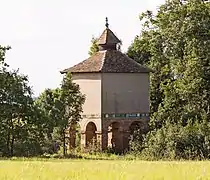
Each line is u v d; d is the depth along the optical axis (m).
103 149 80.75
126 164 34.56
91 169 28.06
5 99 71.25
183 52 85.12
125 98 84.12
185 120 81.56
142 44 92.75
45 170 27.55
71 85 77.44
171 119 82.75
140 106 84.88
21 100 71.38
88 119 83.19
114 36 87.69
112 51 87.00
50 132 72.88
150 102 89.75
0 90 70.94
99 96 83.00
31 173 25.73
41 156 68.44
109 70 83.44
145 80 85.75
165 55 88.69
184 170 27.59
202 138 69.62
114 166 31.23
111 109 83.19
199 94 81.88
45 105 74.88
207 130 70.31
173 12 85.19
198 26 82.44
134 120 84.12
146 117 85.00
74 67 85.75
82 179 23.53
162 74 90.81
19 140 71.12
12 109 70.94
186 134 69.88
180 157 68.00
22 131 71.19
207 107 81.25
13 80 71.69
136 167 30.38
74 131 78.94
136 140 78.12
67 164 34.94
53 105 74.69
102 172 25.91
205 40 81.94
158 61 89.56
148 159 67.56
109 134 84.56
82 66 85.31
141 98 85.19
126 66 85.06
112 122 83.00
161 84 87.31
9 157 62.53
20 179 23.58
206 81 81.56
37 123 71.88
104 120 82.38
